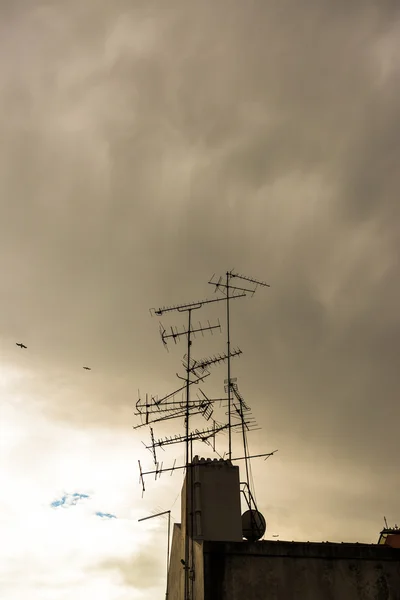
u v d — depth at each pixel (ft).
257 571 60.23
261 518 73.61
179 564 75.72
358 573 60.44
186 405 81.56
